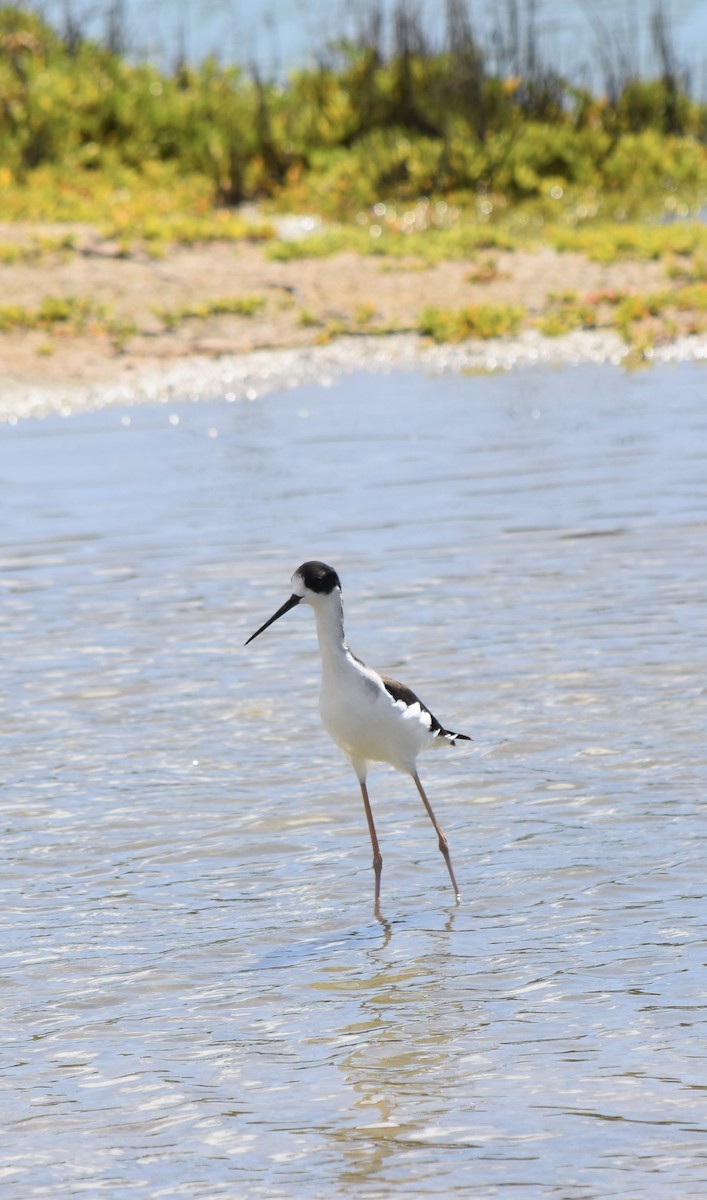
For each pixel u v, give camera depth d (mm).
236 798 10570
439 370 23266
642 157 32312
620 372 22469
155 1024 7879
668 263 26219
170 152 33469
